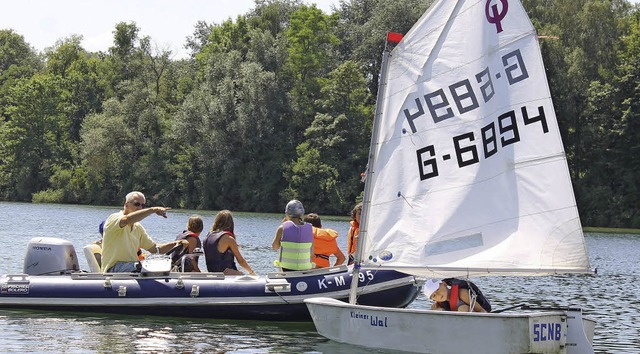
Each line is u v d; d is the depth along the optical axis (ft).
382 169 55.16
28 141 410.93
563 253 50.96
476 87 53.11
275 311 63.77
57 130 416.67
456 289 53.11
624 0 335.06
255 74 358.43
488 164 52.85
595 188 309.42
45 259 68.54
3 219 237.25
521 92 51.90
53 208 331.77
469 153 53.26
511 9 52.08
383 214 55.01
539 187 51.44
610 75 316.40
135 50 449.89
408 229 54.44
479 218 53.01
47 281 66.44
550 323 49.16
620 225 303.27
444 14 53.93
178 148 376.89
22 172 406.41
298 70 394.52
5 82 505.25
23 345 53.78
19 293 66.23
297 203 66.03
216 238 67.56
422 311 51.80
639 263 144.97
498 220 52.54
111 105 392.47
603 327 68.59
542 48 307.58
